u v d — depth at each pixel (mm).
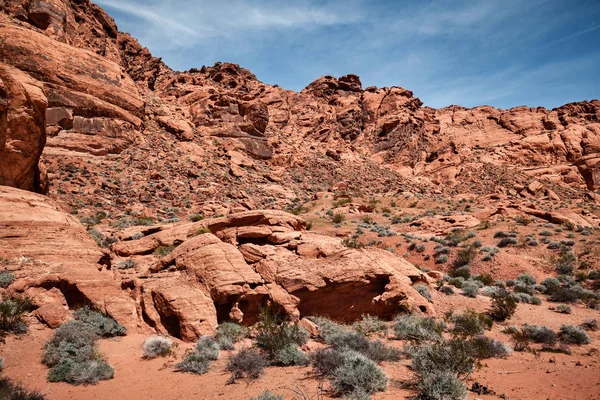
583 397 6855
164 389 8070
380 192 64062
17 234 13289
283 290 12906
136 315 12180
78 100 42906
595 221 39312
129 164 44062
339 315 13078
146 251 19141
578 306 17641
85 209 32344
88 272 12742
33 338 9875
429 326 12023
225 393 7652
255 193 49062
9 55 39031
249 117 65125
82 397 7695
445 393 6816
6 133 16234
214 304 12414
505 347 10258
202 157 53188
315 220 39188
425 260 28000
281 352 9391
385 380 7578
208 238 14312
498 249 27516
